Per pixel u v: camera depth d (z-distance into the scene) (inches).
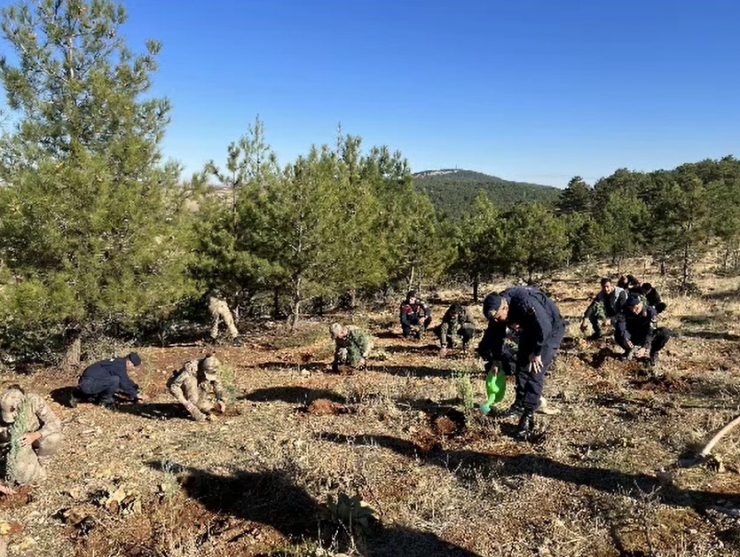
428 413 262.1
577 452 208.4
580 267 1375.5
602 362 337.4
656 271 1239.5
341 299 879.7
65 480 209.3
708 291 791.7
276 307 685.3
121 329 536.1
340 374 347.9
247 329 608.1
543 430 229.1
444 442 226.5
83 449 238.8
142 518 179.5
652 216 1055.0
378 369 357.1
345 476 199.2
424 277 797.2
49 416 212.2
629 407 251.6
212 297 507.5
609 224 1278.3
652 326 319.9
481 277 979.9
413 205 848.3
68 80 380.2
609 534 153.9
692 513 161.3
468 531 161.2
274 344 482.3
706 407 249.0
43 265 370.3
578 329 466.3
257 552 157.8
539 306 219.8
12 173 371.6
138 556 159.8
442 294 1036.5
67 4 375.9
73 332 401.7
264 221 512.4
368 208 586.6
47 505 191.3
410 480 194.5
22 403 205.2
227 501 189.8
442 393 288.8
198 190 429.1
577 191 3031.5
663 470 185.6
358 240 556.1
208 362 274.1
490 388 244.7
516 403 244.4
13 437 200.2
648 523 153.5
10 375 389.1
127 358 313.4
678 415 238.1
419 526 165.5
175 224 412.2
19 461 201.9
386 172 989.2
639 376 311.4
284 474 197.8
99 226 347.6
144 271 402.0
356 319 617.3
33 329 407.5
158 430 258.5
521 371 235.1
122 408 299.3
